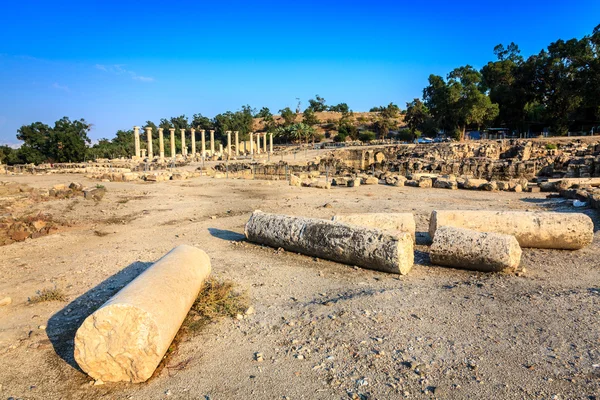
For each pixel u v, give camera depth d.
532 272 6.98
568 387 3.66
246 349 4.70
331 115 123.12
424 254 8.41
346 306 5.69
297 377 4.09
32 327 5.36
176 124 120.88
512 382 3.79
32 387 4.10
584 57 52.97
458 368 4.07
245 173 32.59
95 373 4.16
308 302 5.98
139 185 24.72
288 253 8.62
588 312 5.15
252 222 9.38
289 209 14.50
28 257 8.96
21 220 12.26
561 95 54.88
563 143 41.94
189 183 25.66
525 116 66.19
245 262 8.04
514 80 62.88
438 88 63.88
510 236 7.04
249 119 115.75
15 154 69.19
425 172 27.78
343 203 15.63
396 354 4.38
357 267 7.57
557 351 4.27
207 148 99.62
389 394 3.73
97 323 4.10
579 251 8.20
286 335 4.97
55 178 34.47
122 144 94.00
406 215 9.16
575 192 14.87
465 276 6.95
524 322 4.99
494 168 27.09
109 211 15.05
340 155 48.06
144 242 10.12
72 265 8.15
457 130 61.56
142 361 4.08
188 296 5.34
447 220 8.71
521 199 16.27
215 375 4.20
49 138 68.75
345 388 3.87
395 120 101.25
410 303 5.72
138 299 4.33
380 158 47.16
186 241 10.07
